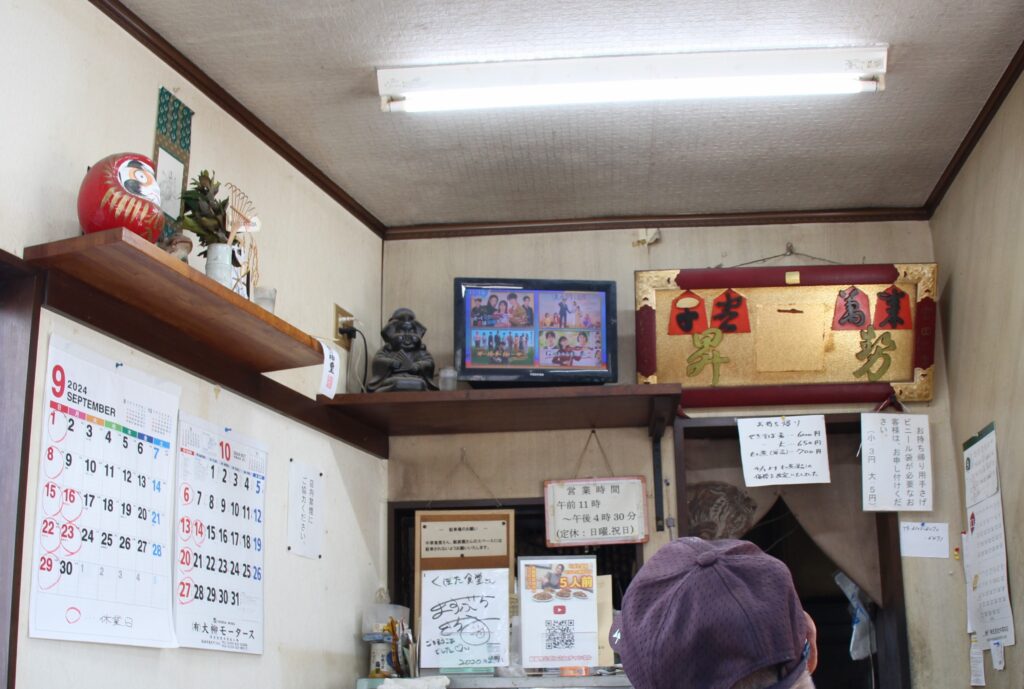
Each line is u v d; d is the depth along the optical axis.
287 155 3.96
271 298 3.31
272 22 3.20
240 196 3.60
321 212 4.20
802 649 1.41
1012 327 3.64
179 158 3.25
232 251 3.08
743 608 1.37
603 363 4.33
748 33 3.35
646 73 3.44
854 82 3.50
